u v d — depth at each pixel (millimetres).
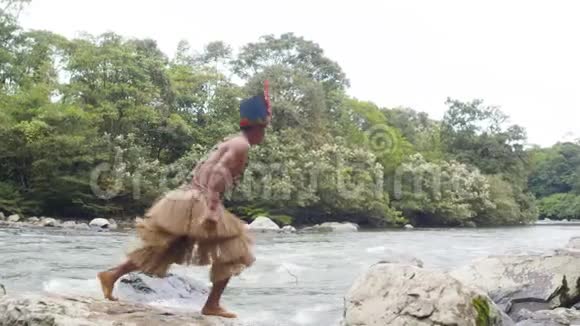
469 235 31297
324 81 58344
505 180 57844
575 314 7184
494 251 18406
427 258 15477
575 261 8109
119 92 32906
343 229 35094
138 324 3646
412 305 5582
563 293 7812
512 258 8445
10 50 38812
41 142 28656
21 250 14125
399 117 59469
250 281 10633
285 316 7715
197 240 3809
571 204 75625
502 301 7785
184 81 42500
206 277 10133
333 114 51562
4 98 31906
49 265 11398
